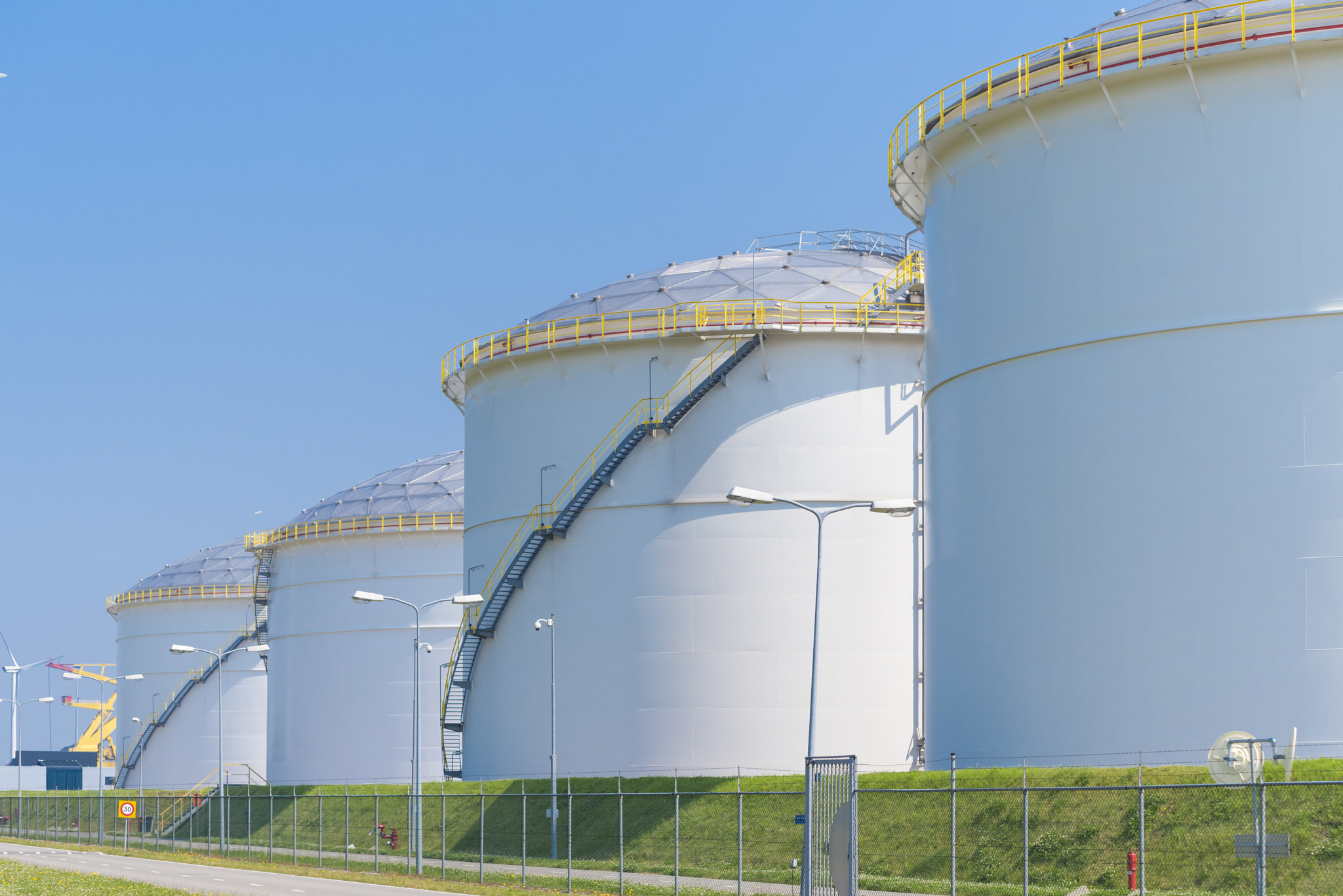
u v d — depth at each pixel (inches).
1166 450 1349.7
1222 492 1320.1
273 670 3284.9
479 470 2292.1
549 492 2162.9
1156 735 1318.9
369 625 3095.5
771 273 2209.6
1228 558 1309.1
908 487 2034.9
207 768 3924.7
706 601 2009.1
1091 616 1369.3
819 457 2023.9
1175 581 1327.5
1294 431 1301.7
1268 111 1347.2
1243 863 1161.4
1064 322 1430.9
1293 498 1294.3
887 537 2022.6
